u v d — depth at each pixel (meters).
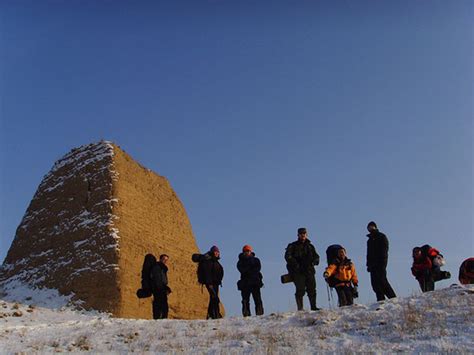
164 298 19.84
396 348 12.20
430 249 18.53
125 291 26.70
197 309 31.75
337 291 17.17
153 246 31.05
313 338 13.57
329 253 17.59
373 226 18.00
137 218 30.94
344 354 11.98
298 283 17.44
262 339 13.88
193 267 33.50
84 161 32.72
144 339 14.61
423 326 13.45
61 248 29.83
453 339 12.32
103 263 27.48
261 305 18.94
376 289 17.66
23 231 32.97
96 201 30.34
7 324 20.83
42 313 24.33
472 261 18.30
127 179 31.86
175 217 34.66
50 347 14.06
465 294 15.76
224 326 15.88
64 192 32.19
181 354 12.78
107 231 28.61
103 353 13.20
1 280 31.31
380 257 17.62
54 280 28.45
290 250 17.62
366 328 13.98
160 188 34.81
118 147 33.19
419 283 18.53
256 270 19.05
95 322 17.66
